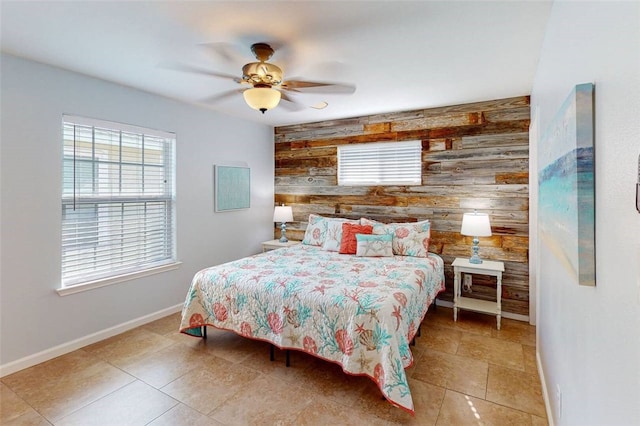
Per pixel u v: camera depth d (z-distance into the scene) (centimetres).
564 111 118
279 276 266
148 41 214
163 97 340
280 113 411
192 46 221
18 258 243
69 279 276
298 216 479
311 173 465
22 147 243
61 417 193
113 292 303
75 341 276
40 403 205
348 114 414
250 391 218
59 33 204
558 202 133
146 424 188
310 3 171
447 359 260
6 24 193
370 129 418
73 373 239
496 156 348
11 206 239
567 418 139
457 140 367
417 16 183
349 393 216
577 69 117
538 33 200
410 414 195
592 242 96
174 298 359
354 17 185
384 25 193
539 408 201
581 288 112
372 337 204
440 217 379
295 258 338
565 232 120
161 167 348
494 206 351
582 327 112
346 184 438
